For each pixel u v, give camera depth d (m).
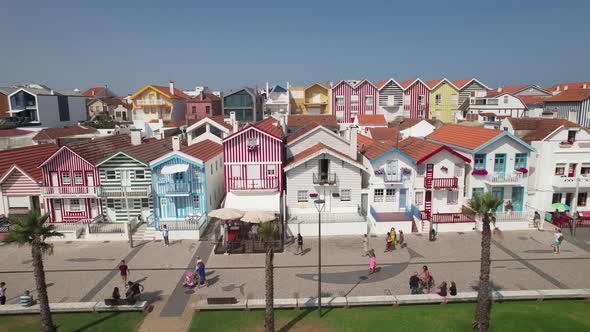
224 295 26.08
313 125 49.59
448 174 38.72
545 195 40.47
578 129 40.00
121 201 39.09
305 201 38.66
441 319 23.17
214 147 47.16
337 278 28.41
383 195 38.81
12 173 38.53
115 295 24.38
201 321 23.12
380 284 27.44
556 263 30.48
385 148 40.50
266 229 21.11
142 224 39.03
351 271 29.48
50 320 21.70
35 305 24.78
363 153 43.31
